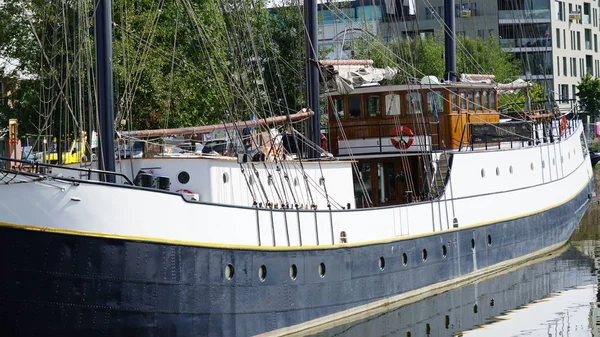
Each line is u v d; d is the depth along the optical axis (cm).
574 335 2381
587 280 3131
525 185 3584
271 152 2677
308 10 2925
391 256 2742
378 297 2684
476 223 3228
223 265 2142
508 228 3428
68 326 1922
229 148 2575
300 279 2369
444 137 3278
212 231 2122
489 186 3328
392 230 2767
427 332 2417
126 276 1970
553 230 3822
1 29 3719
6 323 1889
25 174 1855
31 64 3719
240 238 2194
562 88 9456
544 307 2722
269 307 2267
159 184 2227
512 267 3441
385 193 3225
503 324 2514
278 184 2488
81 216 1908
